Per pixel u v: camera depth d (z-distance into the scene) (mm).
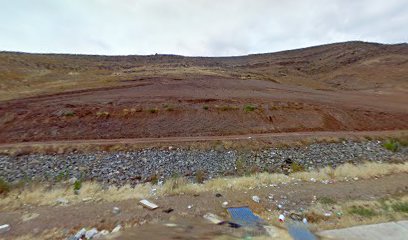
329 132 21375
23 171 13039
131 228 6617
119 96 27484
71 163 14055
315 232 6680
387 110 27641
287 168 14445
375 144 18688
